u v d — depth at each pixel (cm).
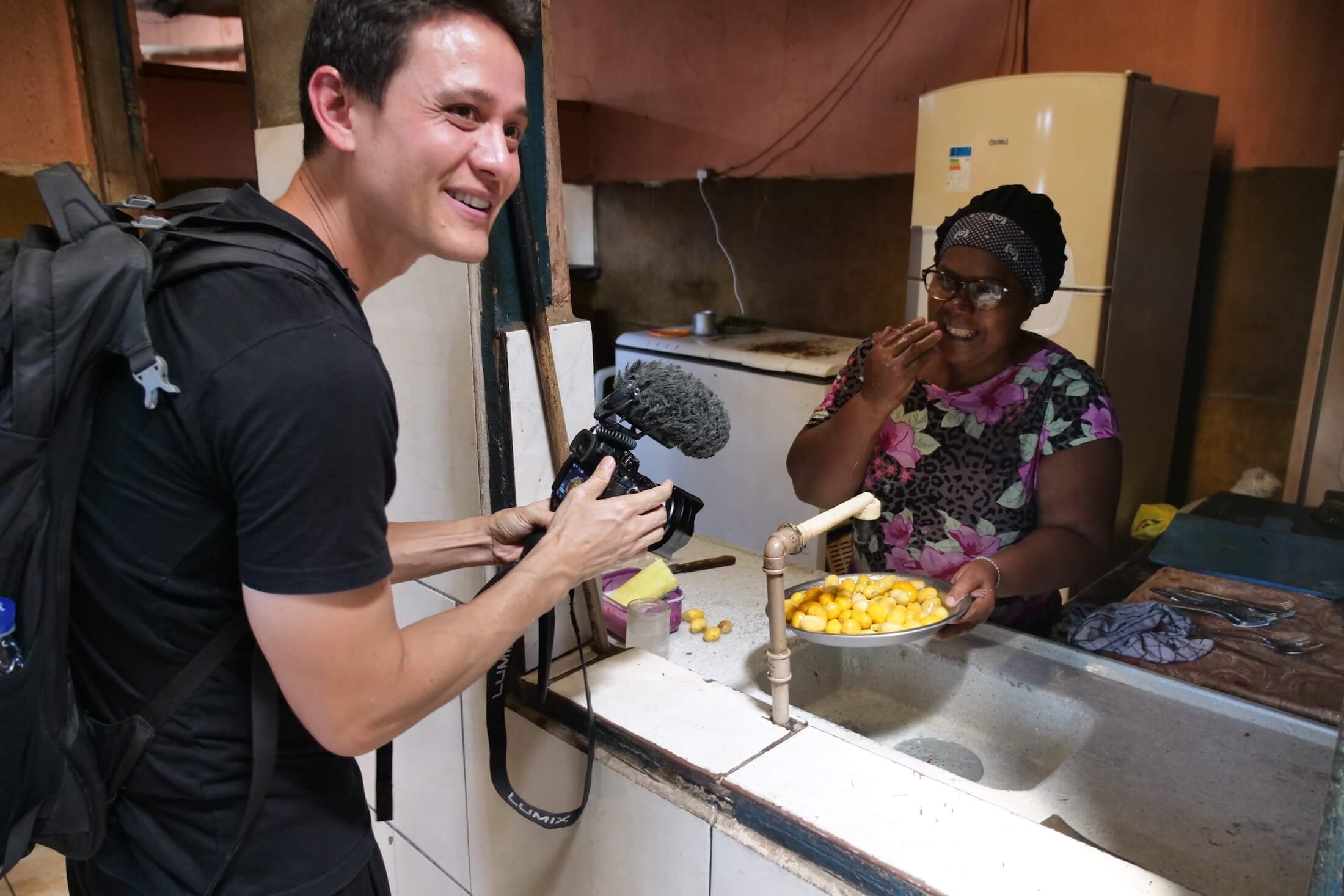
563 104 388
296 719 76
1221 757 96
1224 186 239
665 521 84
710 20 342
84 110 248
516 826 116
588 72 396
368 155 66
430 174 65
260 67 134
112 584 68
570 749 103
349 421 61
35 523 61
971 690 116
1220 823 87
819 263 326
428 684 70
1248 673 116
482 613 73
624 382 86
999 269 129
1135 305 211
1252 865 82
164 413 62
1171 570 160
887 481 144
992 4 269
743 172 345
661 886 96
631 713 99
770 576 91
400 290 113
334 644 63
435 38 62
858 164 309
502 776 102
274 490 60
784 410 265
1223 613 137
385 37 61
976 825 79
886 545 144
